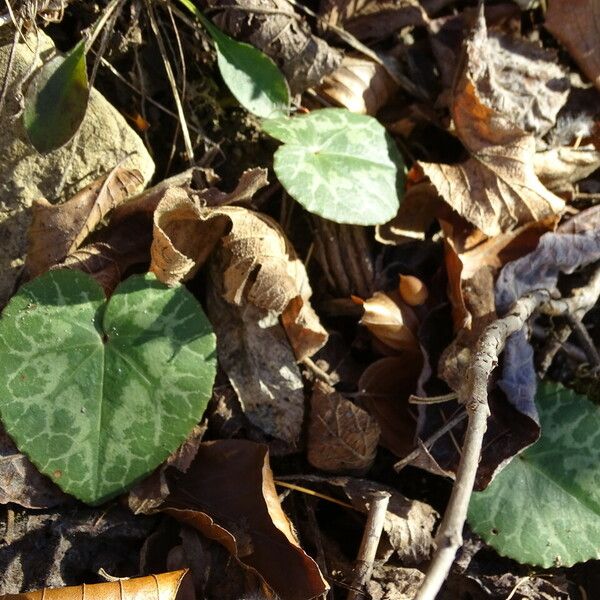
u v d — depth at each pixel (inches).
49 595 9.5
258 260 10.7
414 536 10.6
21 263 10.8
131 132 11.0
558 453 11.3
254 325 10.9
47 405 10.2
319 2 12.1
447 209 11.6
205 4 11.6
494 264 11.3
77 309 10.4
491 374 10.9
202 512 10.1
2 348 10.1
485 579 10.8
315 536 10.7
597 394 11.9
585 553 10.9
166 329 10.5
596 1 12.4
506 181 11.4
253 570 9.9
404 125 12.3
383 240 11.5
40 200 10.6
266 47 11.5
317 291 11.8
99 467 10.3
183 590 9.9
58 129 10.5
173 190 10.2
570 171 12.0
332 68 11.7
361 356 11.6
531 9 12.9
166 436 10.4
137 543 10.4
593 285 11.6
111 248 10.8
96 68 10.9
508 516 11.0
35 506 10.2
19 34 10.5
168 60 11.7
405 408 11.3
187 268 10.5
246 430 10.9
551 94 12.2
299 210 11.8
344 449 10.9
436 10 12.6
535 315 11.3
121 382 10.4
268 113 11.4
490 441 10.7
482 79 11.9
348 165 11.4
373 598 10.2
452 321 11.3
